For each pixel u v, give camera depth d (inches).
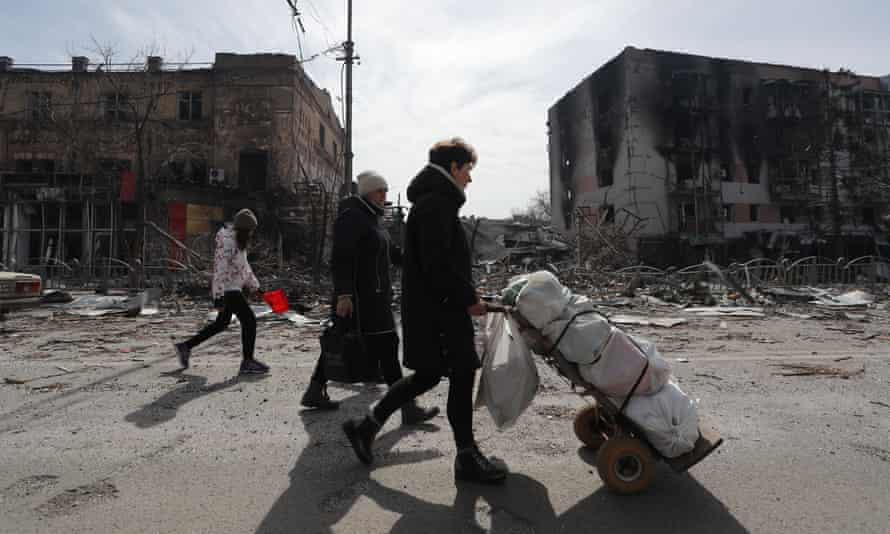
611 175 1455.5
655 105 1382.9
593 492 94.0
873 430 126.5
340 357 129.6
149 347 248.8
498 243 1359.5
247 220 185.8
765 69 1480.1
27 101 1109.7
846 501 90.0
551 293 99.4
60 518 83.7
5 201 1002.1
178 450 114.0
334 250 130.6
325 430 127.4
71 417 136.6
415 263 101.6
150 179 987.9
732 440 119.8
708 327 326.3
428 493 93.7
